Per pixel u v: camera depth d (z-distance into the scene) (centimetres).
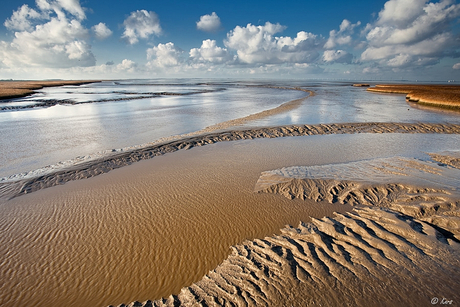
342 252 421
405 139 1334
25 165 942
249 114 2131
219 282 397
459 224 478
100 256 482
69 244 514
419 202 586
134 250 496
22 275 442
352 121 1744
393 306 320
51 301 398
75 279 434
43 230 557
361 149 1140
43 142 1252
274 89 6106
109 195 709
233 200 673
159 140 1271
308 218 584
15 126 1634
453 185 665
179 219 592
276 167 906
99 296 404
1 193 716
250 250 472
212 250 493
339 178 757
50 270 452
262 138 1353
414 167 826
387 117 1922
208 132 1400
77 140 1294
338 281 360
